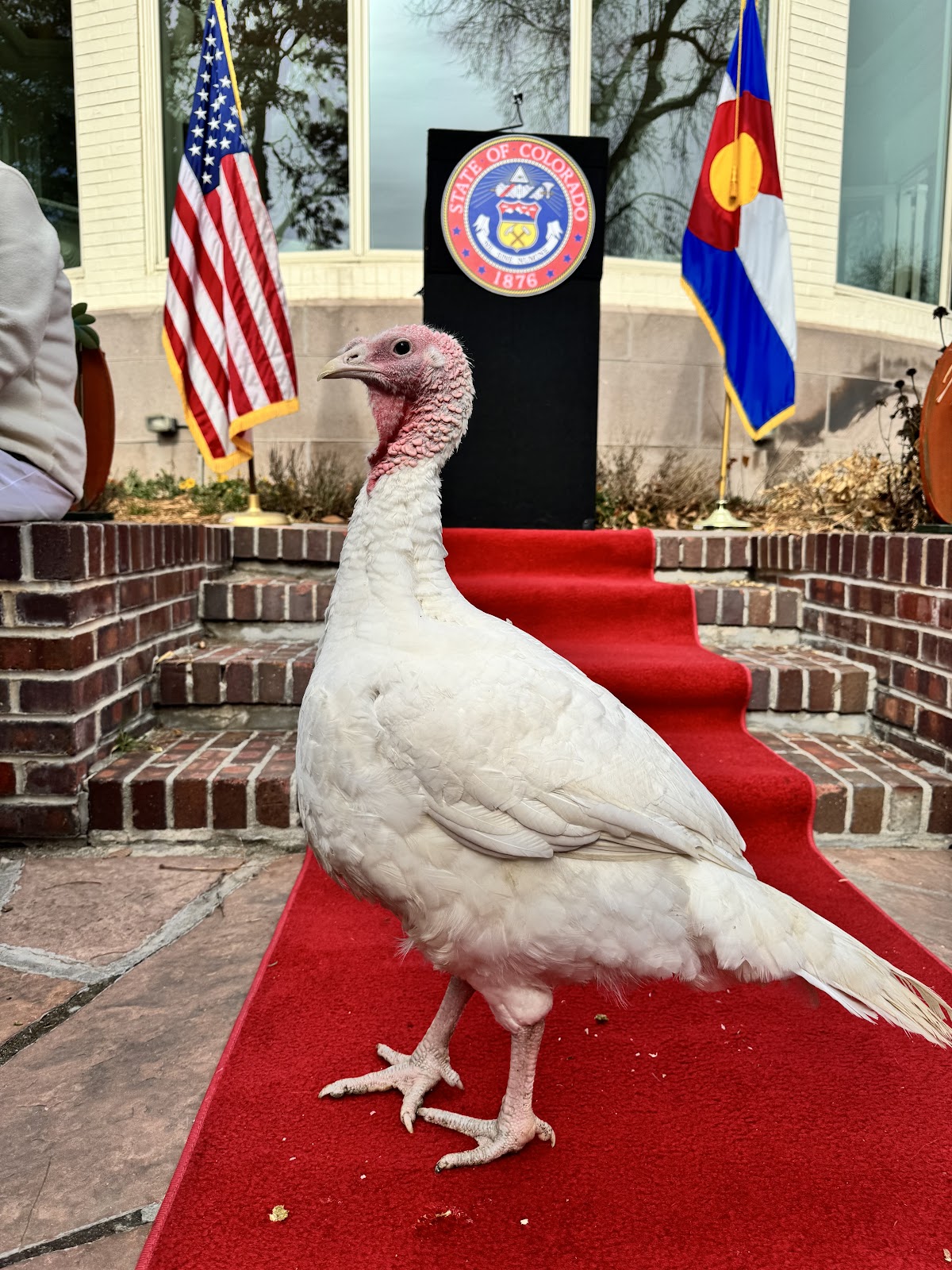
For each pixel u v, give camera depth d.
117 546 3.26
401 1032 2.02
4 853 3.02
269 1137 1.67
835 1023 2.12
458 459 4.92
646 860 1.47
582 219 4.79
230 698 3.64
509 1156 1.64
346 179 7.73
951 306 8.94
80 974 2.27
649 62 7.84
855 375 8.17
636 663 3.58
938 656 3.31
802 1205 1.53
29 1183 1.57
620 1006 2.19
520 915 1.45
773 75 7.63
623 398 7.59
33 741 2.95
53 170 8.07
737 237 5.54
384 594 1.58
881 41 8.23
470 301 4.83
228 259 5.58
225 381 5.74
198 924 2.54
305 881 2.76
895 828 3.16
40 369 2.98
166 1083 1.85
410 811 1.44
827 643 4.20
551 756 1.42
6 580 2.86
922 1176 1.61
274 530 4.72
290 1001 2.12
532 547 4.45
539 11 7.57
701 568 5.02
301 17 7.59
